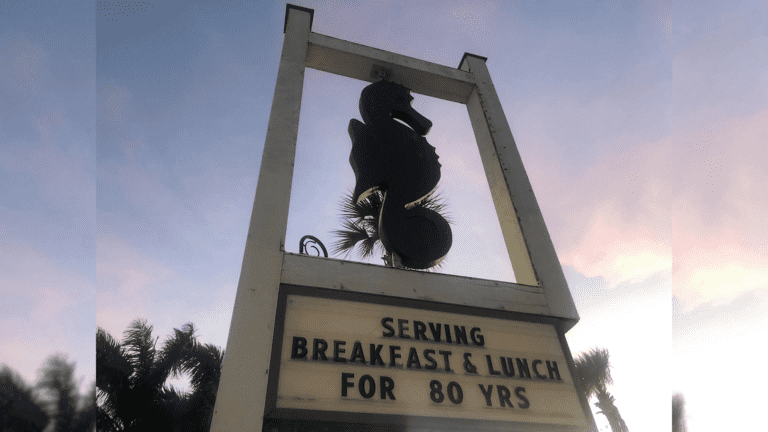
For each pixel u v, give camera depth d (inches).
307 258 88.8
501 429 76.5
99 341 351.9
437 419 73.5
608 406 330.6
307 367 73.5
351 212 251.3
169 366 371.6
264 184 96.4
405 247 105.8
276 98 117.3
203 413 358.6
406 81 157.3
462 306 93.0
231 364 69.7
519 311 96.6
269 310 77.9
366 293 87.1
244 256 84.0
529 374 86.4
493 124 145.3
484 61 174.1
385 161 121.0
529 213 120.5
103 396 341.1
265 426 69.4
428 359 81.4
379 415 70.8
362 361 77.2
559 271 109.3
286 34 143.7
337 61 151.1
